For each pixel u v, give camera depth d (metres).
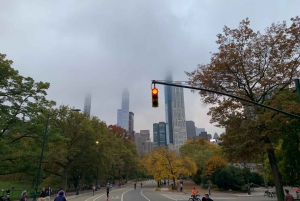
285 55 21.81
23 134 29.53
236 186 49.41
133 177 137.25
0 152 24.84
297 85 12.09
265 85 22.12
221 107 23.28
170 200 30.91
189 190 55.31
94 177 76.56
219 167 54.31
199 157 68.44
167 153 62.72
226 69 23.47
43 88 31.48
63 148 45.00
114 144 71.75
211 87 24.50
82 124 47.47
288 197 16.64
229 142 22.56
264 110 21.62
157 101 12.20
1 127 26.11
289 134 20.31
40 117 29.69
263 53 23.05
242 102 22.86
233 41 24.03
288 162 23.56
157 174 61.97
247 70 23.58
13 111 28.38
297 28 21.06
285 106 18.59
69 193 46.19
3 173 30.20
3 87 28.44
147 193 47.28
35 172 30.73
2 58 28.58
